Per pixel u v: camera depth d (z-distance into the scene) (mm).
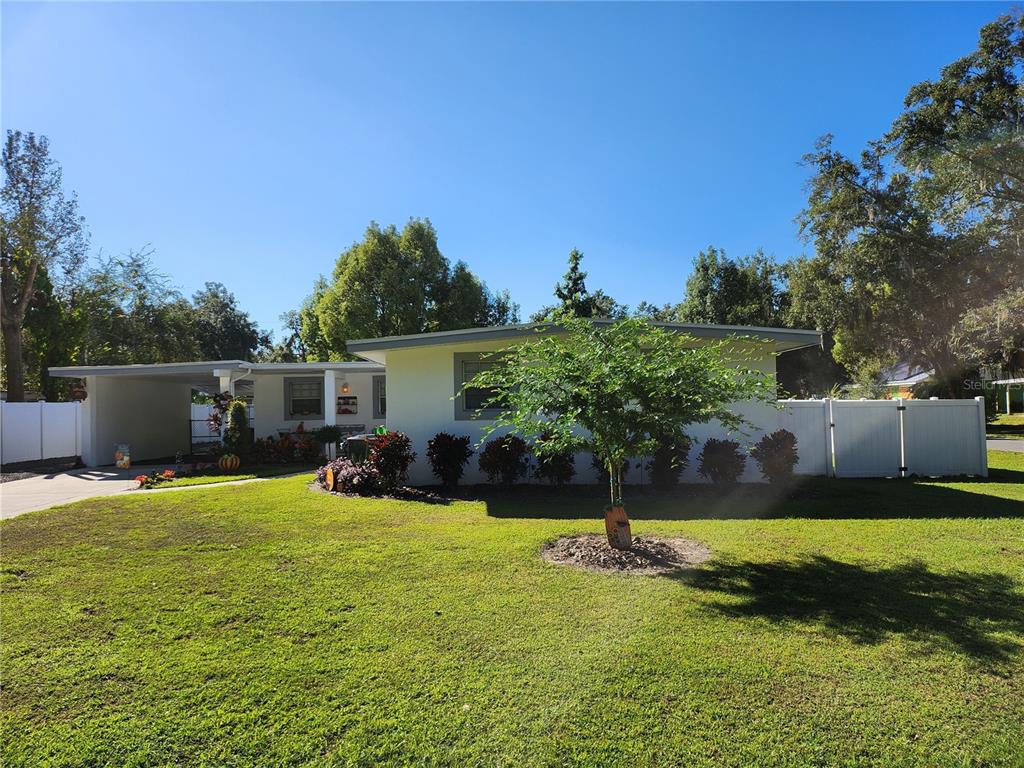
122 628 3719
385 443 9039
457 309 28984
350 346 9234
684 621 3764
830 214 26562
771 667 3131
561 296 24953
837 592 4305
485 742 2504
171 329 31016
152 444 17734
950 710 2719
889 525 6578
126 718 2699
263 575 4785
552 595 4258
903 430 11070
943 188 22672
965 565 4977
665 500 8398
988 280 23656
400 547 5609
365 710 2748
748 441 10062
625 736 2537
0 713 2748
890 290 26297
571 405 5191
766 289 32562
